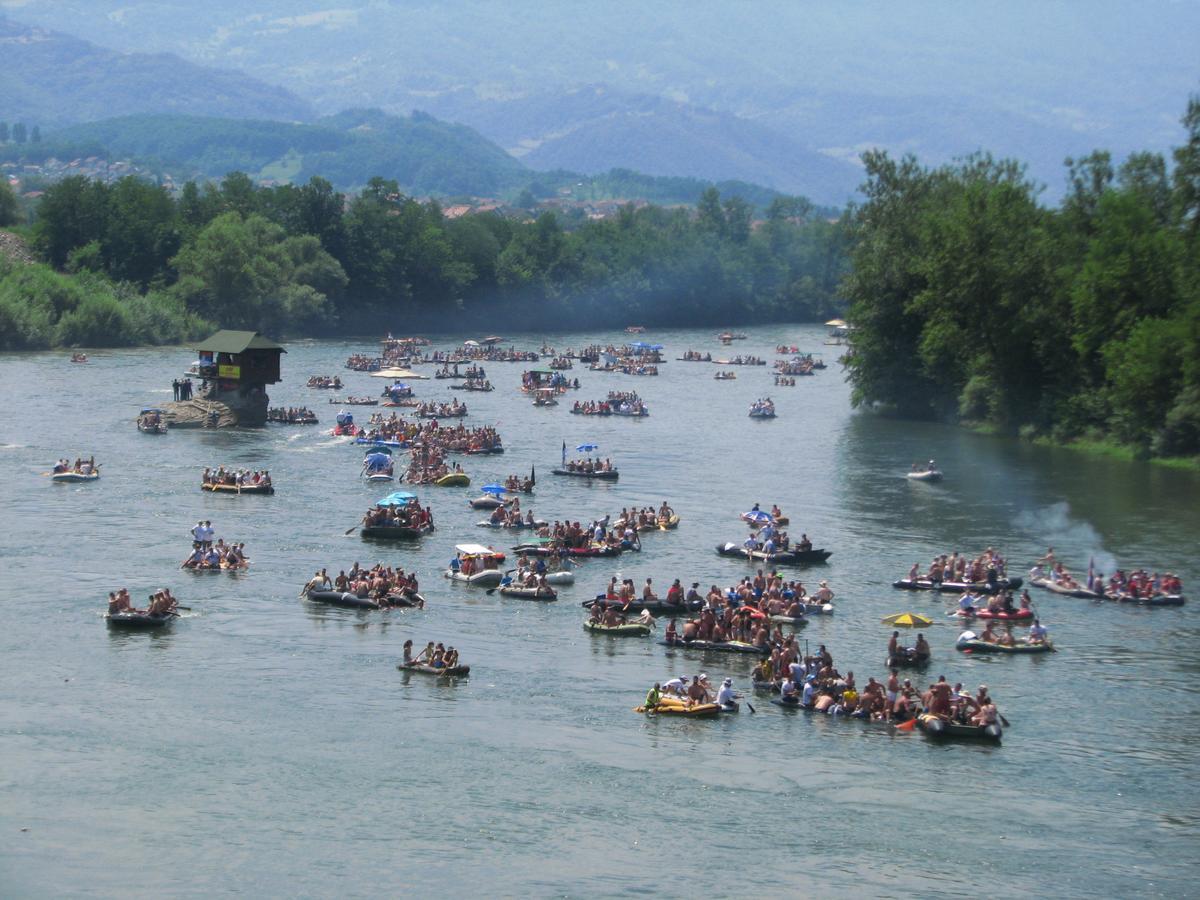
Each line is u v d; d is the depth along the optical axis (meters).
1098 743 108.06
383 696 115.56
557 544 162.62
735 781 99.81
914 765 103.69
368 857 86.44
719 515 188.00
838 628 136.75
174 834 89.00
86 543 161.12
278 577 150.00
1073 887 84.38
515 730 108.94
